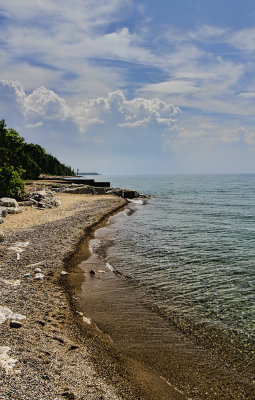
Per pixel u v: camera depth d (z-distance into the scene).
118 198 59.25
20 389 6.10
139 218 38.03
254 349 9.74
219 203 60.31
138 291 14.26
